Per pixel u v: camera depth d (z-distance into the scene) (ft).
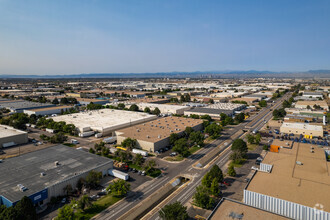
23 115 537.65
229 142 393.70
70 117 540.11
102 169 262.47
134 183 249.14
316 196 178.91
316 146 308.19
